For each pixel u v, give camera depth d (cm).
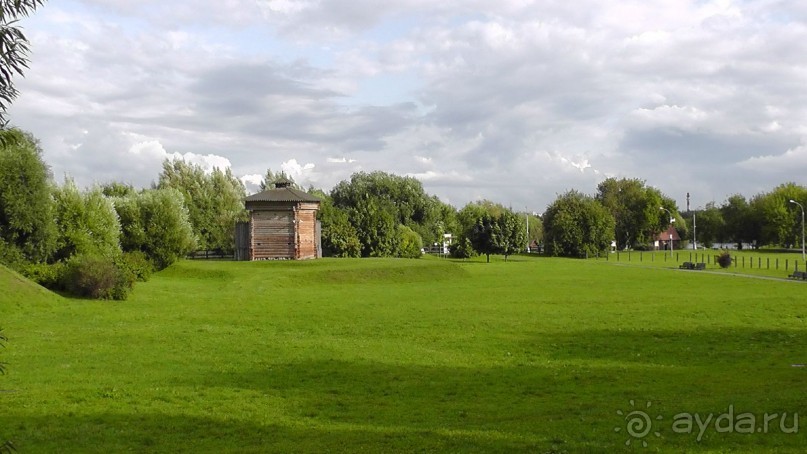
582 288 5503
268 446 1399
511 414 1614
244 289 5212
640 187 16975
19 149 4859
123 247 6456
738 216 17362
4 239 4778
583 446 1296
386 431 1491
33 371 2192
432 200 14625
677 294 4859
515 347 2680
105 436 1492
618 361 2373
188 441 1459
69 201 5481
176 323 3378
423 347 2694
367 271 6475
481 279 6675
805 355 2419
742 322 3297
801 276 6341
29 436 1490
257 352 2564
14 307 3675
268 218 7762
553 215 12562
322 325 3328
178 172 11106
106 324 3316
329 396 1864
